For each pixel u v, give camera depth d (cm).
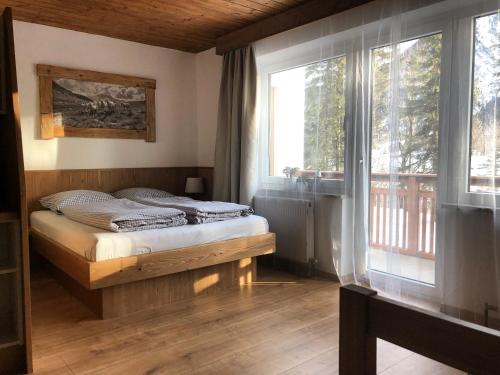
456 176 265
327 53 346
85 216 312
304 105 370
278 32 370
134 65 455
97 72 427
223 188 439
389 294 301
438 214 275
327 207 357
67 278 326
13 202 204
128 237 275
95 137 431
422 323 85
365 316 96
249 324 262
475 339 77
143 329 254
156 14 369
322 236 365
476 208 256
